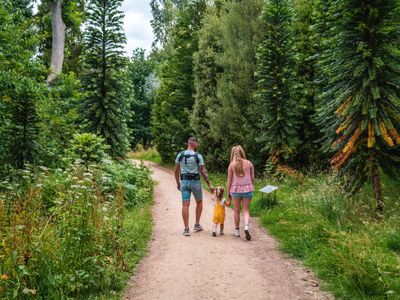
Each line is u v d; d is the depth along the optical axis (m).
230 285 5.02
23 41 12.64
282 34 15.19
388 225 6.71
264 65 15.26
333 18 8.41
